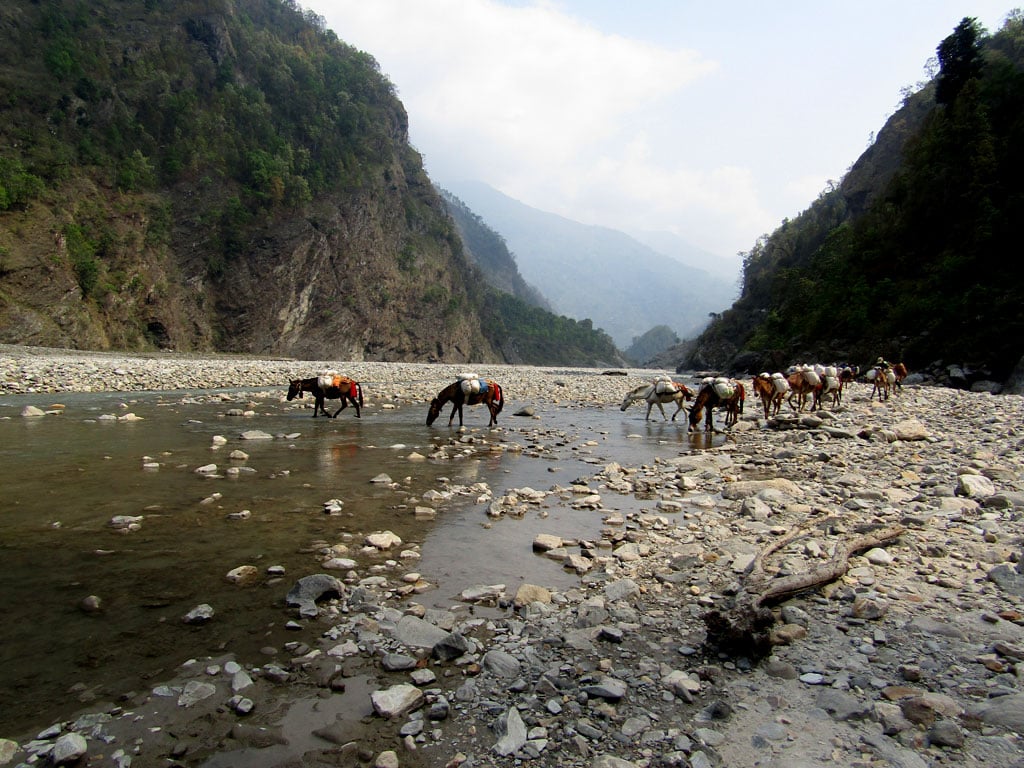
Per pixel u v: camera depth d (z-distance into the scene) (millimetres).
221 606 5137
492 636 4727
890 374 24812
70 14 89062
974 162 43000
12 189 62469
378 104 132500
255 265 92375
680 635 4730
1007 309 33281
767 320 78938
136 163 83250
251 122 101500
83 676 4023
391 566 6215
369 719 3623
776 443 14656
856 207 96250
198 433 14453
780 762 3162
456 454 12828
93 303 67812
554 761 3234
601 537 7320
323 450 12836
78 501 8258
